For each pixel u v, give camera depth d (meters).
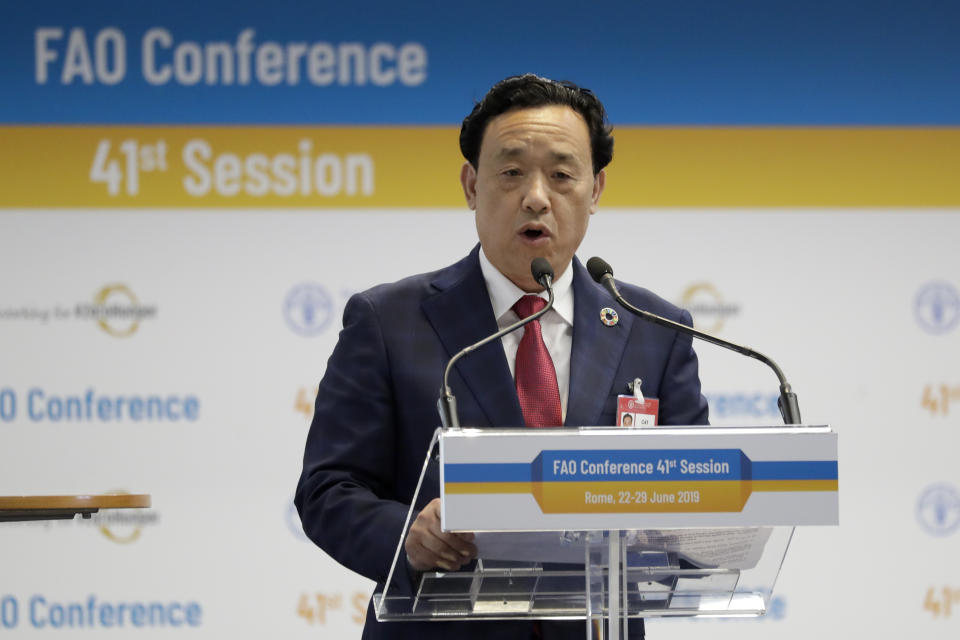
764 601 6.65
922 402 15.20
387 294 7.91
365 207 15.03
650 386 7.73
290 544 14.73
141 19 14.93
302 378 14.89
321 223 14.98
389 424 7.59
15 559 14.48
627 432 5.61
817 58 15.41
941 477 15.16
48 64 14.85
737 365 15.09
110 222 14.79
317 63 15.06
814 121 15.38
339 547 7.00
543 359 7.58
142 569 14.60
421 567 6.12
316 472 7.48
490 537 5.74
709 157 15.27
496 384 7.43
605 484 5.57
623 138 15.24
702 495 5.62
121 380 14.69
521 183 7.52
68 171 14.77
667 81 15.33
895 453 15.15
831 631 15.02
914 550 15.10
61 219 14.73
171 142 14.90
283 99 15.02
